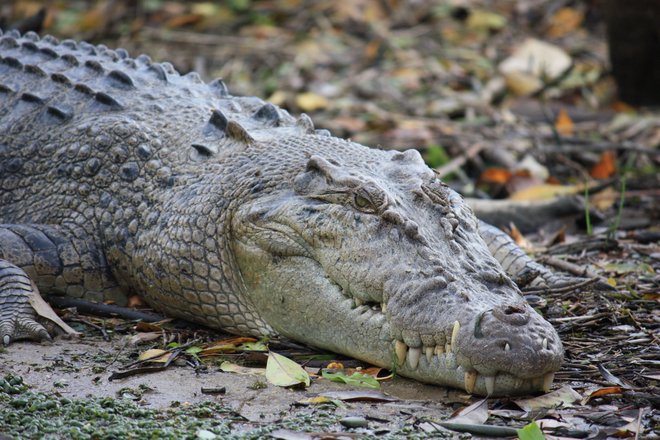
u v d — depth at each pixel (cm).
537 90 2036
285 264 848
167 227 946
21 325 883
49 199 1057
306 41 2275
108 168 1027
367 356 795
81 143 1059
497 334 709
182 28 2367
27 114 1138
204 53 2200
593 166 1661
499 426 676
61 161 1065
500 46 2306
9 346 866
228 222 903
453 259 775
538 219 1334
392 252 777
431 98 1989
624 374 788
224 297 909
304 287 832
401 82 2059
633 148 1675
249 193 896
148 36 2272
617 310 937
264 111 1059
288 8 2466
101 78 1169
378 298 777
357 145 943
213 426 685
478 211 1325
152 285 964
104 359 837
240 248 886
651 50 1925
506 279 770
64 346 873
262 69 2127
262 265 866
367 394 745
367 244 787
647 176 1573
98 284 1009
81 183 1039
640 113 1961
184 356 847
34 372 796
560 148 1675
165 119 1059
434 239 788
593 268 1114
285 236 845
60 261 984
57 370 803
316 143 938
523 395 737
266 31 2333
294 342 878
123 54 1305
